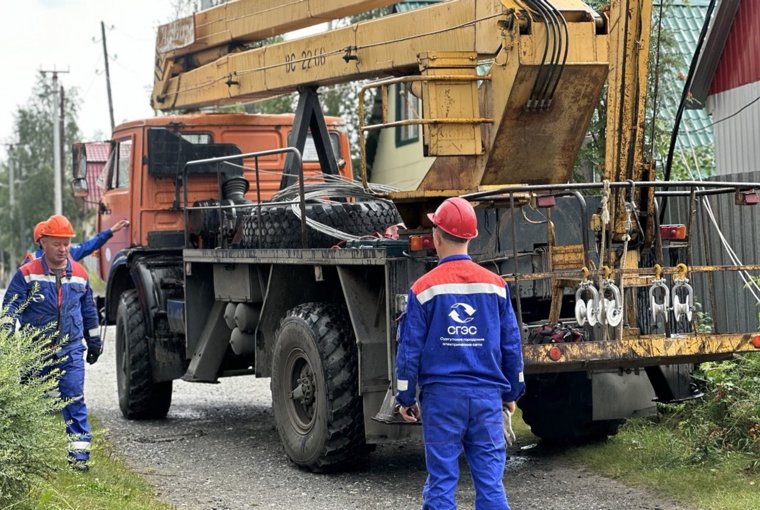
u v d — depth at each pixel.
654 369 7.99
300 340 7.85
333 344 7.62
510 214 7.02
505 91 7.36
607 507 6.64
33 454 5.79
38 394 5.93
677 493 6.82
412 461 8.35
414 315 5.29
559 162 7.65
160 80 12.20
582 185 6.65
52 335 6.73
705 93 13.31
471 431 5.27
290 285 8.51
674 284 6.90
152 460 8.55
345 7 9.54
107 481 7.16
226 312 9.51
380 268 7.55
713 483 6.88
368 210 8.63
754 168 12.61
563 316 7.87
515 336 5.38
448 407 5.22
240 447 9.08
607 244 7.29
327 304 8.00
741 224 9.33
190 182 11.17
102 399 12.20
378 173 24.92
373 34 8.92
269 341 8.76
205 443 9.30
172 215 11.16
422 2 22.16
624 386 7.93
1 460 5.61
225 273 9.46
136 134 11.18
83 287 7.59
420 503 6.95
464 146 7.52
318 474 7.91
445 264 5.36
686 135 16.80
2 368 5.74
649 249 7.51
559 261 6.98
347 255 7.34
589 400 7.92
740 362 7.93
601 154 11.06
